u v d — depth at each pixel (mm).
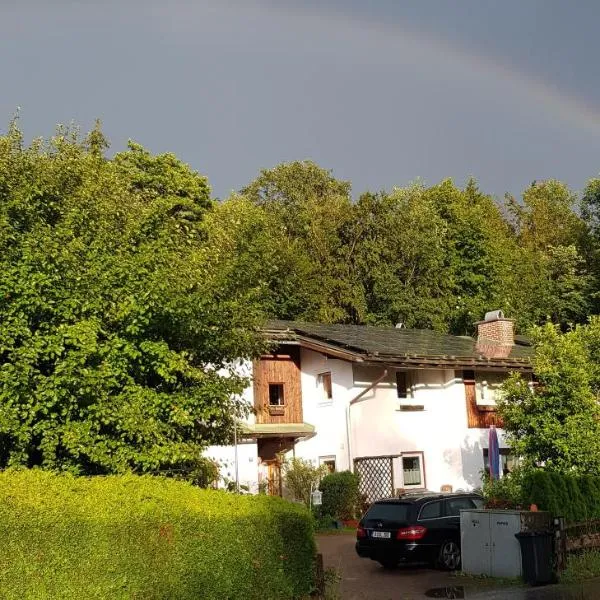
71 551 8281
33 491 8500
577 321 52562
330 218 48406
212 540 9891
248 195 54281
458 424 29828
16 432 10742
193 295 12742
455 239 51844
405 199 52281
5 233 11445
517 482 20375
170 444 11984
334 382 29156
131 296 11781
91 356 11375
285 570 11156
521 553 15000
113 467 11328
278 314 43719
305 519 11719
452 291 51156
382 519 17734
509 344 34125
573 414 21359
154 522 9172
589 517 17953
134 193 16109
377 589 14883
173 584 9234
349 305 47312
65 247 11695
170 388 12906
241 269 14898
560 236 61156
